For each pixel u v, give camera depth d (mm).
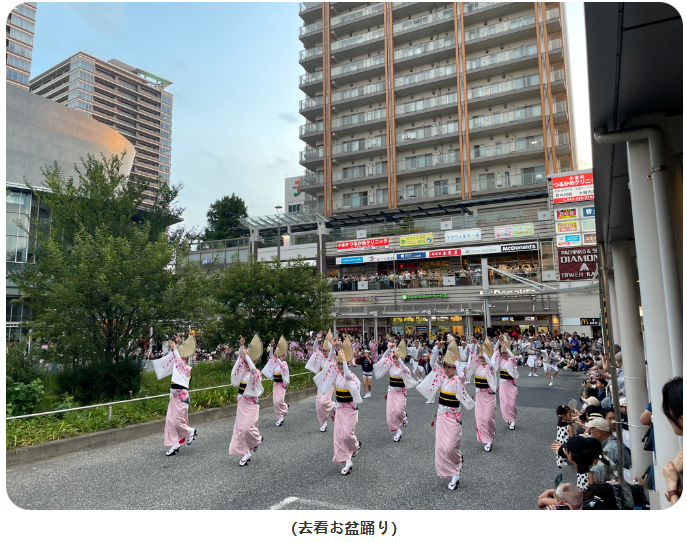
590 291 25578
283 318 18438
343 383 6781
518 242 28047
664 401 2047
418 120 37344
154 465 6984
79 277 10492
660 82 3320
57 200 12625
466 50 36094
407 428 9711
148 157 90875
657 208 3801
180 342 11898
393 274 30969
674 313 3713
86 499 5539
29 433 7699
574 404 6754
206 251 36969
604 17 2650
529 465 6930
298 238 34500
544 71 32562
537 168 33125
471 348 8648
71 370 11359
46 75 88062
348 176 39000
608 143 4062
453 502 5430
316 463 7125
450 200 34875
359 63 39188
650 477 4656
